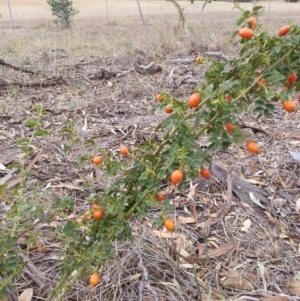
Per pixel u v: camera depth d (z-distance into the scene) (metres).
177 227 2.48
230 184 2.85
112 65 6.80
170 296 1.94
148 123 4.12
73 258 1.58
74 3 34.66
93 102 4.95
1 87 5.52
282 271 2.19
